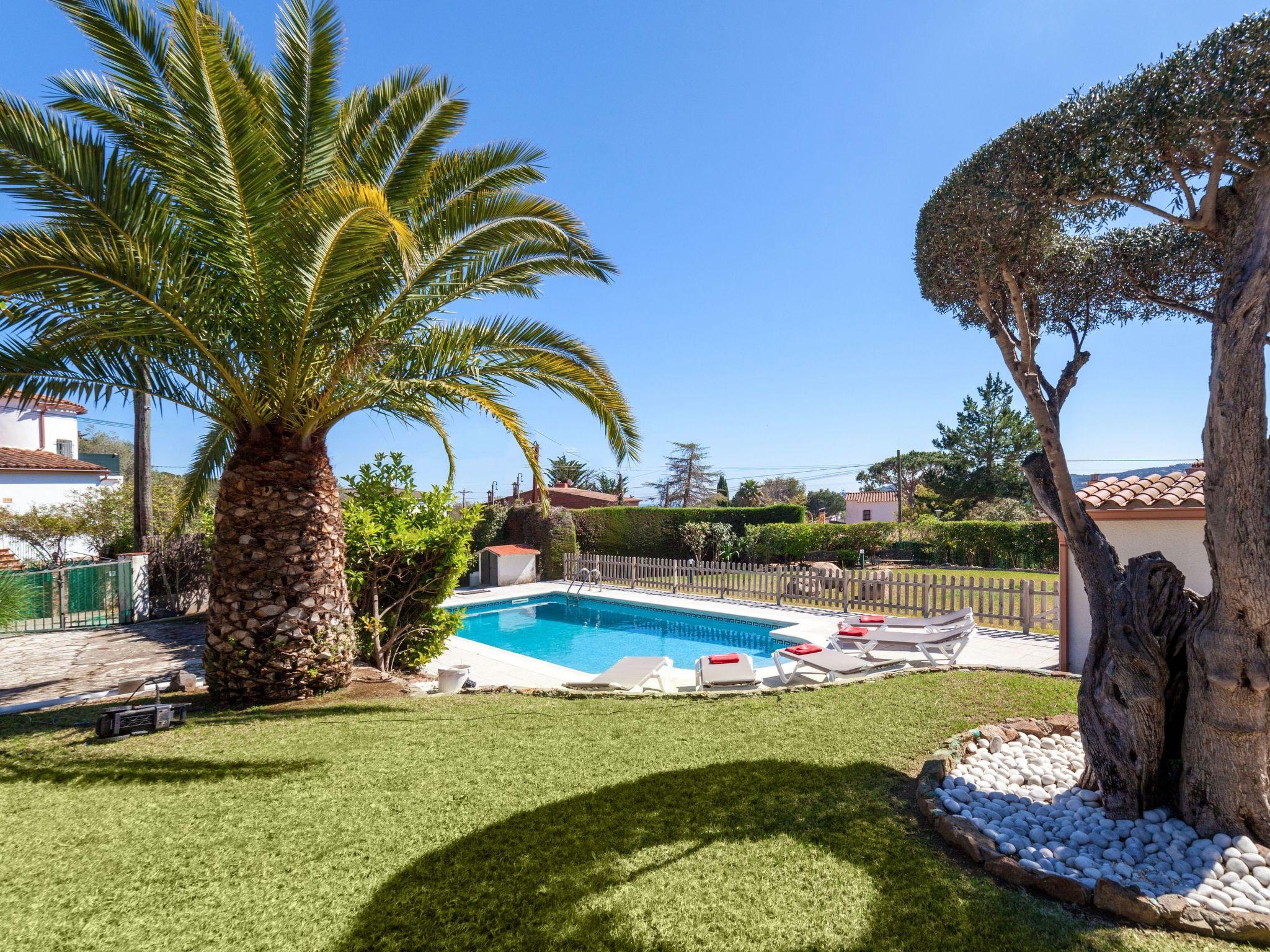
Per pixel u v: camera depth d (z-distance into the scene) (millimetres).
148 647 9508
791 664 8859
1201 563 6973
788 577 15070
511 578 21078
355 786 4043
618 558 20125
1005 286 4383
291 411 6172
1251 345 2977
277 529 6176
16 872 3059
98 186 4668
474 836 3363
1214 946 2441
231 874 3023
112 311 4930
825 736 4977
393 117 6293
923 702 5871
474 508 9109
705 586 17297
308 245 5016
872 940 2496
